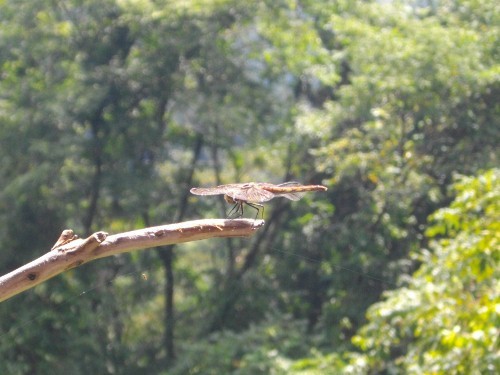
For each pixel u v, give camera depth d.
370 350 11.73
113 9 19.88
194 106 19.19
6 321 17.16
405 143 18.50
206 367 17.97
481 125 18.25
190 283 21.78
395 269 18.23
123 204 20.36
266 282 21.00
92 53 20.14
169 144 20.84
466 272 9.87
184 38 19.45
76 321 17.78
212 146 20.73
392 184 18.17
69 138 18.52
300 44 19.98
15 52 19.45
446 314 9.88
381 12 20.53
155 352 20.56
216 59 19.77
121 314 20.17
